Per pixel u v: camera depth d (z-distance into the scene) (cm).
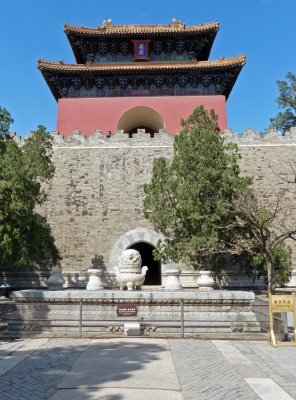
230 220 2419
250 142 3262
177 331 1438
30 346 1231
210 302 1456
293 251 2992
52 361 1032
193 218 2434
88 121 3956
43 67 3841
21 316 1480
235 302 1463
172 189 2625
